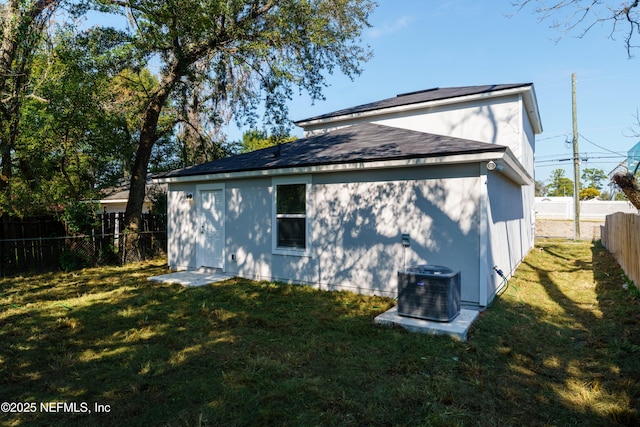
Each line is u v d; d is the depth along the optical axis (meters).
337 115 13.01
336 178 7.61
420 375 3.74
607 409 3.12
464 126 11.09
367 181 7.23
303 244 8.08
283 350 4.39
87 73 10.77
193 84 12.80
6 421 2.92
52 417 2.98
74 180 13.20
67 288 7.95
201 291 7.53
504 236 7.86
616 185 10.26
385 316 5.44
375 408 3.11
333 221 7.64
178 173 10.13
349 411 3.07
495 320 5.48
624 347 4.46
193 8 10.09
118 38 11.29
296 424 2.88
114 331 5.10
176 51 11.12
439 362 4.06
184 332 5.06
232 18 11.27
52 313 5.98
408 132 9.03
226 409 3.09
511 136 10.42
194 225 10.11
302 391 3.38
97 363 4.04
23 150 11.22
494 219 6.68
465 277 6.16
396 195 6.89
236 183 9.15
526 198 13.27
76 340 4.73
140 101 12.70
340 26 13.85
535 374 3.84
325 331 5.08
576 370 3.95
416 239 6.65
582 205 28.27
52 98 10.07
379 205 7.07
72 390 3.42
